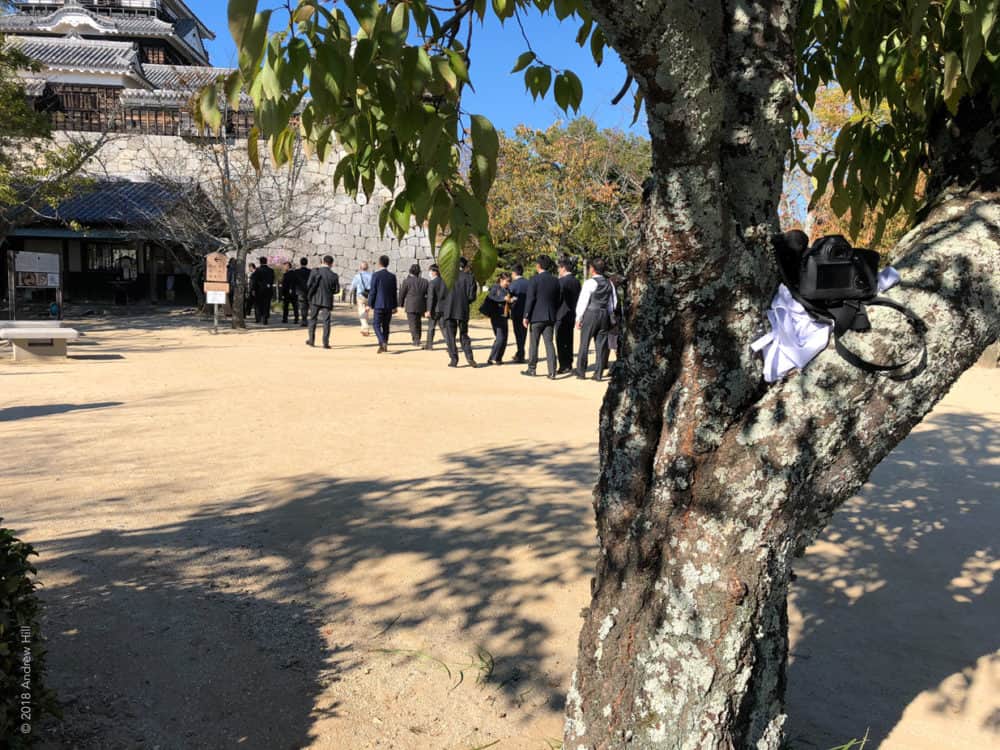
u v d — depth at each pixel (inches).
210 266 755.4
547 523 209.9
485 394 426.9
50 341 517.0
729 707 83.5
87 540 186.2
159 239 997.8
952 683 141.3
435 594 166.1
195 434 302.8
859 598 177.3
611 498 89.0
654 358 84.7
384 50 74.4
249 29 62.6
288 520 207.0
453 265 75.9
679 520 83.7
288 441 296.0
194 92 1031.0
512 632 150.9
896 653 152.1
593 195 1077.8
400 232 87.0
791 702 133.3
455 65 79.6
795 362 79.1
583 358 496.1
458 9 110.1
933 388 80.4
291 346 650.8
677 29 68.8
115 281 1133.1
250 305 919.0
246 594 161.9
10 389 398.6
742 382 81.1
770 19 78.8
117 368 486.0
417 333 665.6
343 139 92.0
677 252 79.9
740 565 81.6
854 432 79.7
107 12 1774.1
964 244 81.7
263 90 73.2
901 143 127.1
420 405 383.2
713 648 82.4
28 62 759.1
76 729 112.5
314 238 1325.0
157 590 160.9
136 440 290.2
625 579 87.5
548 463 275.1
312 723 119.3
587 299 490.3
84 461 258.4
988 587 184.2
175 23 1902.1
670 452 83.7
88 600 154.3
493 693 130.2
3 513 203.0
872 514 239.0
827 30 129.8
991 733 125.7
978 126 89.0
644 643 85.7
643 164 1131.3
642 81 73.0
